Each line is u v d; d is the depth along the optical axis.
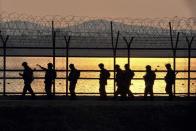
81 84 111.44
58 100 67.31
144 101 67.62
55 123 57.31
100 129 57.12
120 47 70.69
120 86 68.94
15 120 57.69
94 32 69.31
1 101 65.00
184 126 59.12
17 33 69.00
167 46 71.00
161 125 58.69
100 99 69.12
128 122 58.47
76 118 58.25
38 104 62.22
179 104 62.69
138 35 69.44
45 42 69.81
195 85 104.19
